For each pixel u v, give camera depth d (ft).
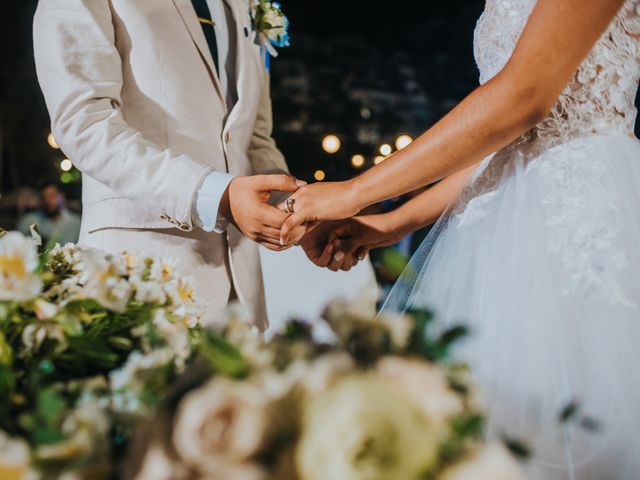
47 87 5.12
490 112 4.45
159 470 1.91
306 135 26.45
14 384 2.61
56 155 26.35
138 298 3.22
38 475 1.99
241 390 1.95
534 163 4.81
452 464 1.89
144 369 2.47
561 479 3.85
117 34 5.33
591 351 4.18
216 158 5.46
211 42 5.80
